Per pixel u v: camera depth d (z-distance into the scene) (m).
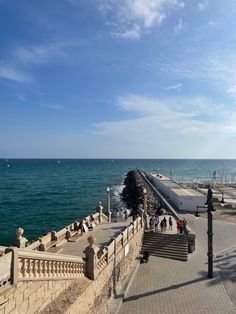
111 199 74.38
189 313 18.23
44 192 82.75
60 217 51.59
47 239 21.80
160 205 49.66
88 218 30.25
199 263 26.39
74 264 14.30
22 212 55.16
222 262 26.61
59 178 128.50
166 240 29.80
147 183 82.00
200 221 41.03
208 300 19.86
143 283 22.39
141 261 26.50
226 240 32.97
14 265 9.52
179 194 49.03
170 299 19.98
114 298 19.78
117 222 33.19
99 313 16.59
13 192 81.62
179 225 32.25
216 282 22.59
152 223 33.22
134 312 18.36
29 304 10.48
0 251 10.39
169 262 26.59
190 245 29.17
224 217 44.00
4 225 45.31
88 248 15.97
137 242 27.84
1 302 9.03
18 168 194.75
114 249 20.12
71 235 24.69
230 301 19.77
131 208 58.81
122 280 22.05
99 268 16.95
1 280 9.05
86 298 14.68
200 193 51.62
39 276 11.16
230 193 62.94
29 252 10.50
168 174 160.62
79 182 113.62
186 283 22.41
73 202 67.25
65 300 12.70
